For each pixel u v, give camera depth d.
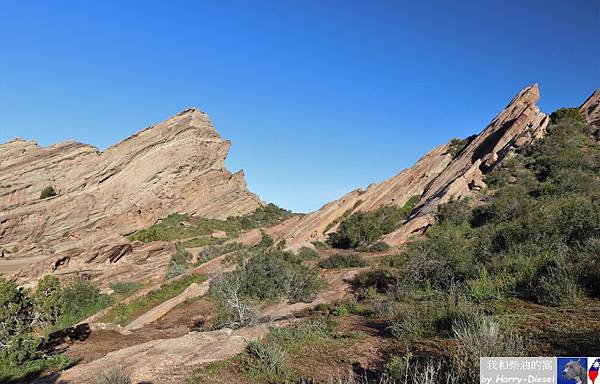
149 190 66.62
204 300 20.58
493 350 5.27
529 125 39.34
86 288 24.77
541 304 8.36
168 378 6.88
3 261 45.62
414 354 6.71
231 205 74.25
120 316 21.30
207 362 7.55
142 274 32.44
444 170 41.75
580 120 41.62
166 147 70.56
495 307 8.35
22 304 10.96
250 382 6.48
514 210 24.02
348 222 33.91
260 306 16.73
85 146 69.19
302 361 7.38
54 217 58.06
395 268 19.73
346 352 7.66
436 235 26.16
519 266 11.44
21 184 61.03
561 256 9.89
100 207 62.38
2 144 68.06
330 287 19.17
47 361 10.72
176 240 53.69
